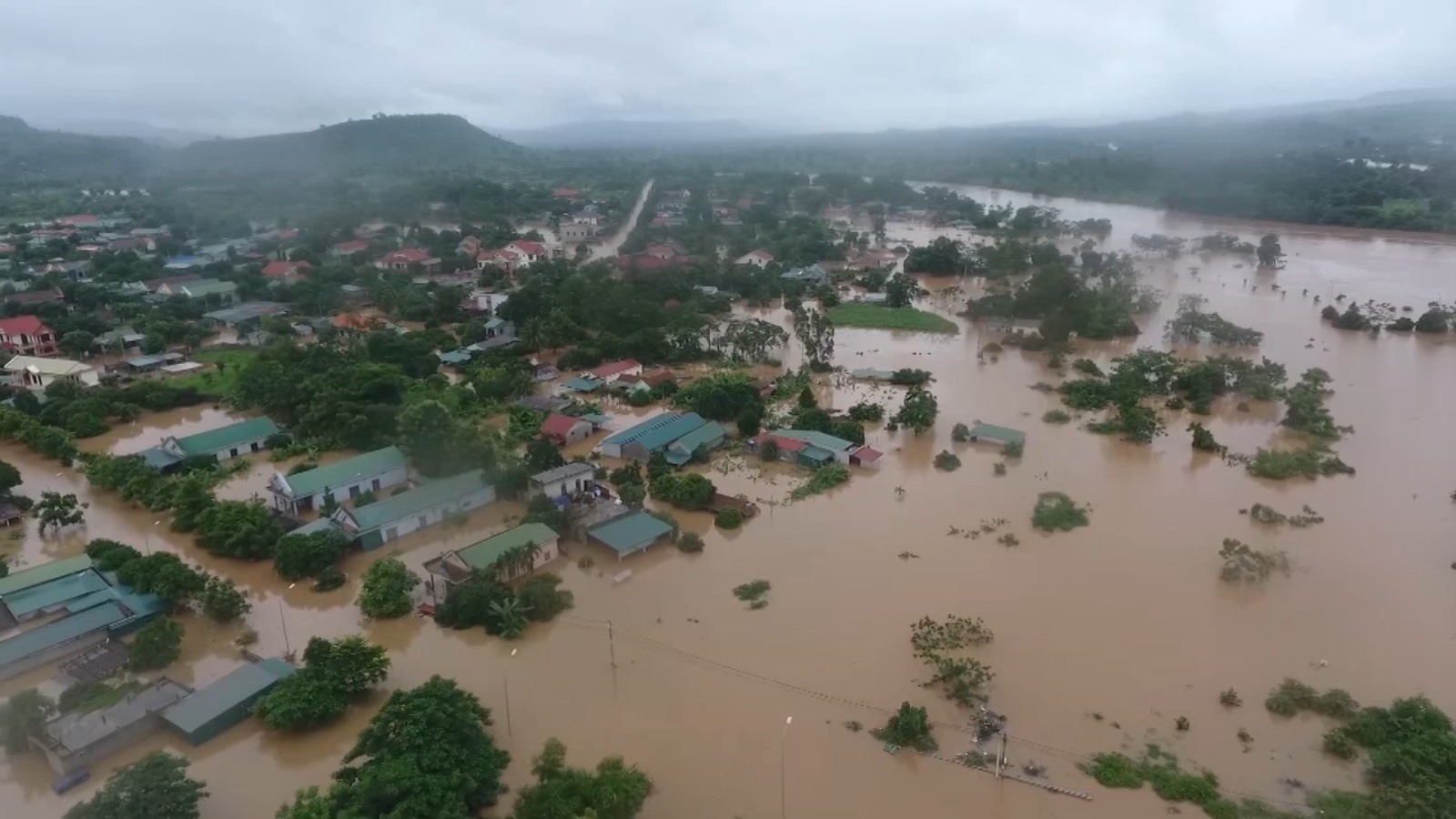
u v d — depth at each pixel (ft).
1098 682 158.61
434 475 241.14
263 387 312.29
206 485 246.27
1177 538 214.07
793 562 204.85
